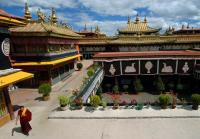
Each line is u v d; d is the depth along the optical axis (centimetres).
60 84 2758
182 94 3347
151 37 4884
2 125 1389
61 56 2958
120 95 3344
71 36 3416
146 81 3603
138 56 3200
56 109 1686
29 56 2477
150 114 1507
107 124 1387
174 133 1241
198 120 1427
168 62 3200
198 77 3047
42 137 1221
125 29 5266
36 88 2520
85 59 6238
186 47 5166
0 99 1402
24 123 1244
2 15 1363
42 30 2394
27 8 2667
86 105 1688
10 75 1446
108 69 3206
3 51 1433
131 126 1348
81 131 1291
